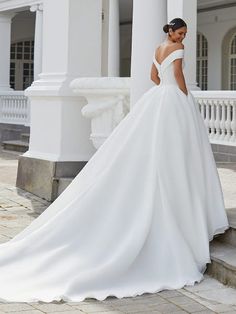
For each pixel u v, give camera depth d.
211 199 5.65
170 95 5.59
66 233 5.45
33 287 4.95
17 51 27.41
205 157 5.71
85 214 5.48
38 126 9.38
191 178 5.50
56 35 9.14
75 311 4.52
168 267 5.21
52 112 9.03
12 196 9.21
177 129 5.50
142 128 5.60
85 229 5.44
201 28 23.98
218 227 5.62
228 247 5.69
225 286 5.12
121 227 5.36
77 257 5.23
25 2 19.72
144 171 5.52
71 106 8.89
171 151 5.46
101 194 5.53
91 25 9.08
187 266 5.21
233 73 23.27
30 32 26.86
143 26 7.28
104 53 11.20
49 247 5.43
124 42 27.89
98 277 4.98
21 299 4.74
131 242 5.19
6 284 5.01
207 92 12.57
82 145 8.95
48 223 5.56
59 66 9.08
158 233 5.34
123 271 5.09
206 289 5.04
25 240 5.52
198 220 5.44
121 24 27.75
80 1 8.98
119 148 5.64
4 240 6.56
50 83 9.04
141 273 5.16
